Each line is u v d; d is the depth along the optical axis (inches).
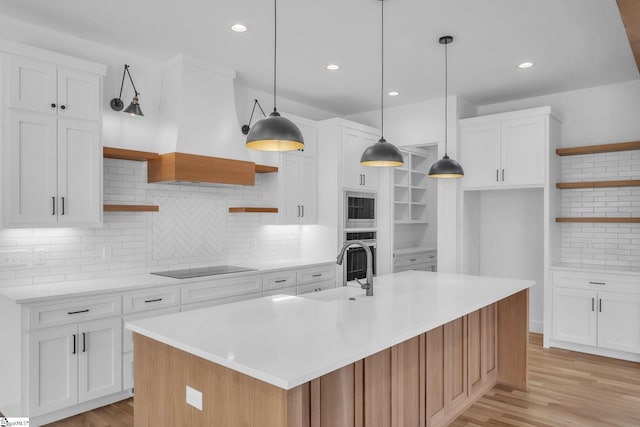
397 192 269.4
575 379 145.5
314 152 202.1
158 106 157.6
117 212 147.8
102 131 132.9
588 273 171.6
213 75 159.3
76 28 130.3
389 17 123.3
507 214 212.4
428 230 288.2
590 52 149.3
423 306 99.3
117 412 122.3
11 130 114.1
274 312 93.4
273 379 56.9
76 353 118.6
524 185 185.0
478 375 129.2
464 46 144.0
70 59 124.6
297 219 193.0
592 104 188.5
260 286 166.1
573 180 192.9
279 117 98.6
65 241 135.9
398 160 122.1
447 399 111.9
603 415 118.8
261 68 164.4
